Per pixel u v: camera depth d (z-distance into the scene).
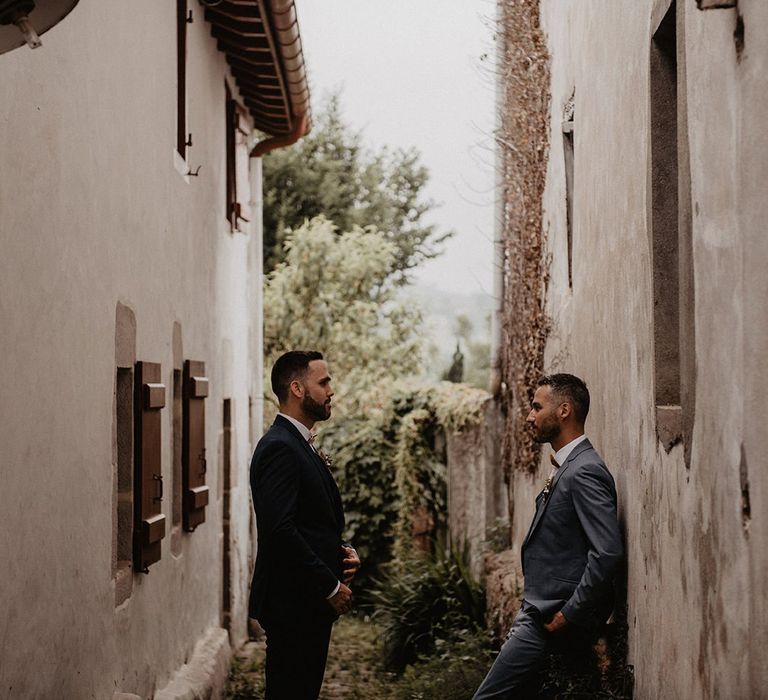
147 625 5.95
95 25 4.84
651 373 4.20
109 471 5.04
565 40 7.22
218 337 9.05
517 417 9.46
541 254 8.38
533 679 4.84
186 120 7.39
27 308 3.85
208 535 8.41
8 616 3.61
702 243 3.25
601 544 4.56
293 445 5.04
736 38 2.88
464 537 11.55
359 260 18.06
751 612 2.80
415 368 18.05
